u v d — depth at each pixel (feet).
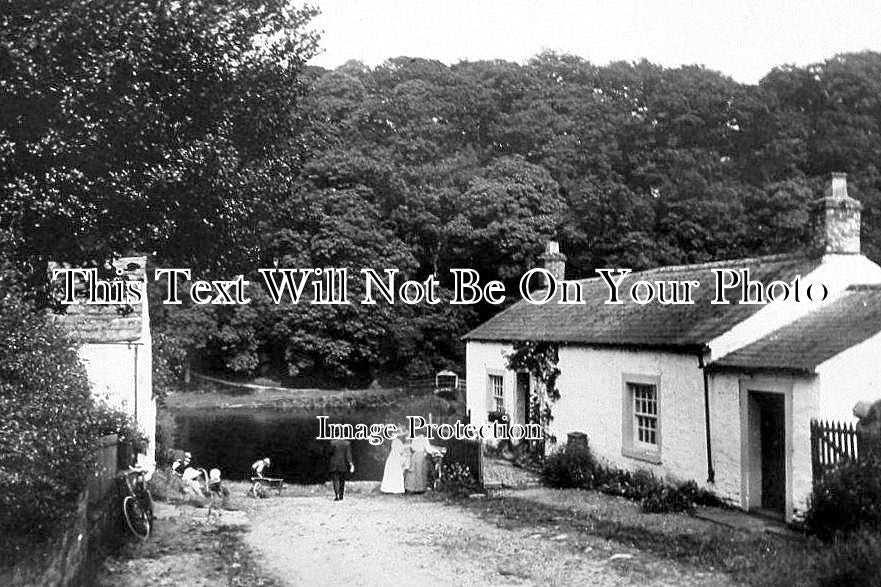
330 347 178.70
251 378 189.88
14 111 32.22
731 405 50.47
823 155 207.62
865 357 44.75
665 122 225.56
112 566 33.81
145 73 36.65
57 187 33.65
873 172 200.03
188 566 34.63
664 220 185.98
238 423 137.69
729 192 192.44
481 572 34.50
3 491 20.79
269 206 47.14
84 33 32.91
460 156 216.54
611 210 186.80
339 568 35.14
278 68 42.93
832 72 231.91
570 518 47.93
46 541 24.04
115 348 54.49
